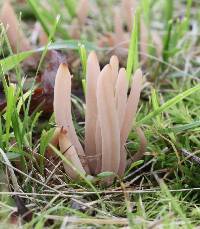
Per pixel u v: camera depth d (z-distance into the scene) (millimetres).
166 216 315
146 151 414
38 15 500
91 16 642
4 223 322
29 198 348
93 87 368
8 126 365
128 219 328
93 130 381
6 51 525
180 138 425
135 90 372
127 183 380
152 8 652
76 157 364
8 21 481
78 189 364
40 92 433
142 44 540
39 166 382
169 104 386
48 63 459
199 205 374
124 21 652
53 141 367
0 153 369
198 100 473
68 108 370
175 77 540
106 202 362
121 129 378
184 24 566
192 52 578
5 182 362
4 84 377
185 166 391
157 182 396
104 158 372
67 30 604
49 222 336
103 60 529
